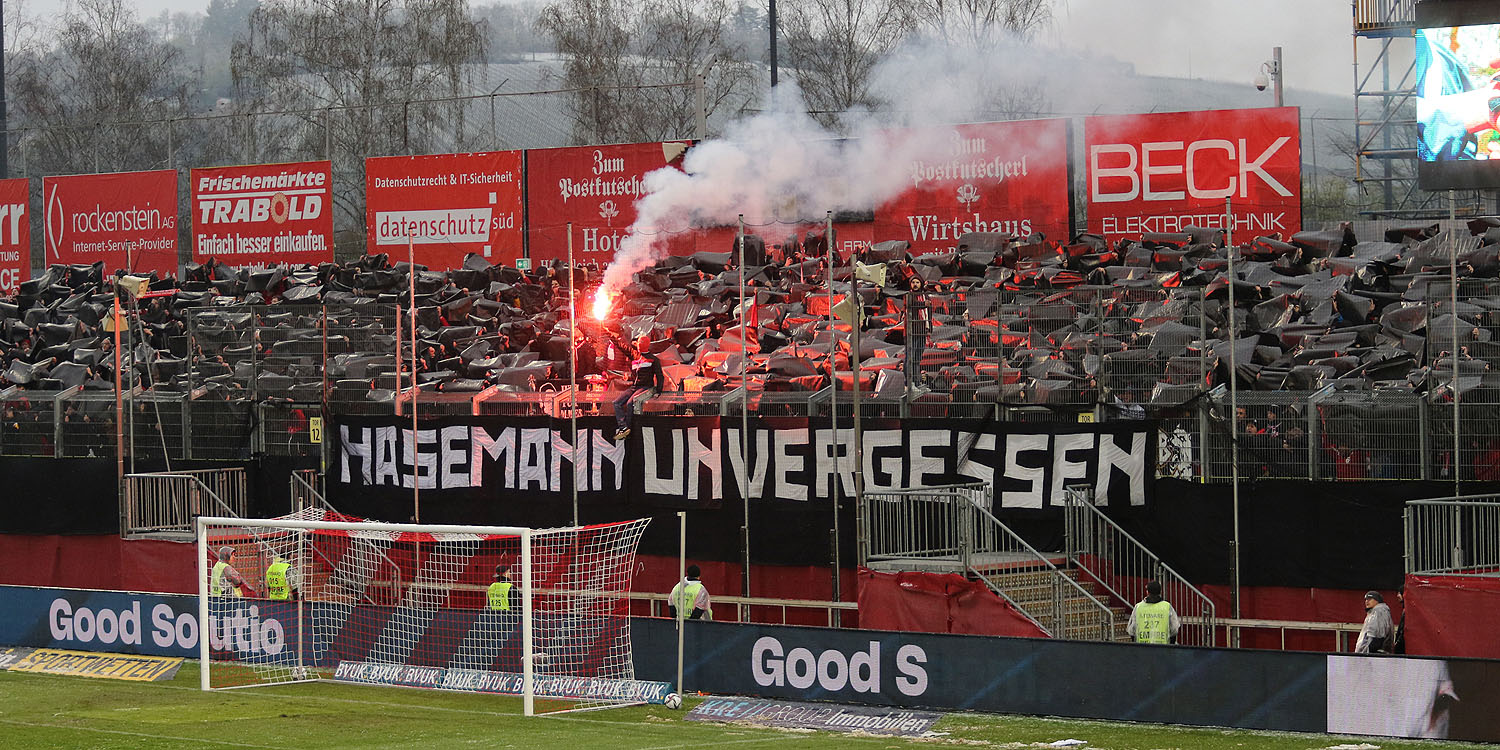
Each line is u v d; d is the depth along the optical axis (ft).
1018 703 120.06
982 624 138.82
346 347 196.24
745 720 123.44
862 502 148.25
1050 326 168.96
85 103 393.91
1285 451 143.54
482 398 181.37
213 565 177.58
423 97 340.59
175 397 195.83
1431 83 188.24
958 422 154.20
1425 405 138.21
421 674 143.02
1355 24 226.99
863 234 212.84
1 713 129.59
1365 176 250.57
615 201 226.17
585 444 171.73
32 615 163.32
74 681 148.15
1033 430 151.33
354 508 184.14
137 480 188.44
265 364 194.29
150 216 258.98
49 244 265.95
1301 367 152.46
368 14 351.46
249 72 369.71
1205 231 191.93
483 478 176.65
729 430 164.14
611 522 170.50
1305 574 140.05
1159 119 197.57
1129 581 149.28
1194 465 147.43
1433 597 121.49
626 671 136.46
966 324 170.91
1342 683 108.88
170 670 150.71
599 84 320.29
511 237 232.53
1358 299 165.99
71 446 200.54
